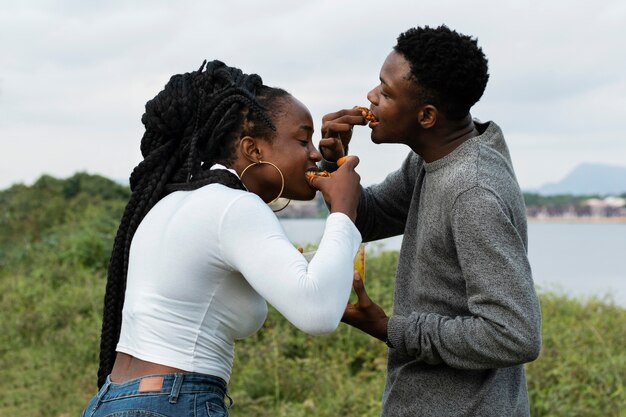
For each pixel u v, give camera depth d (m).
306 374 6.09
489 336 2.40
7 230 14.23
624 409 5.14
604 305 8.59
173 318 2.38
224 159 2.63
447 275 2.58
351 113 2.77
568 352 6.12
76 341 7.75
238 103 2.55
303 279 2.25
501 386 2.61
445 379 2.61
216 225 2.36
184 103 2.61
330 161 2.83
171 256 2.39
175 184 2.59
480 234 2.42
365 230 3.09
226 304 2.42
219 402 2.41
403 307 2.74
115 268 2.66
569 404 5.16
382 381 5.85
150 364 2.38
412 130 2.61
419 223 2.65
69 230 13.41
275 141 2.58
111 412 2.35
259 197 2.46
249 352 6.48
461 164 2.54
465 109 2.57
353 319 2.65
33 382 6.96
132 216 2.64
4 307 9.48
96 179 16.83
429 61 2.51
